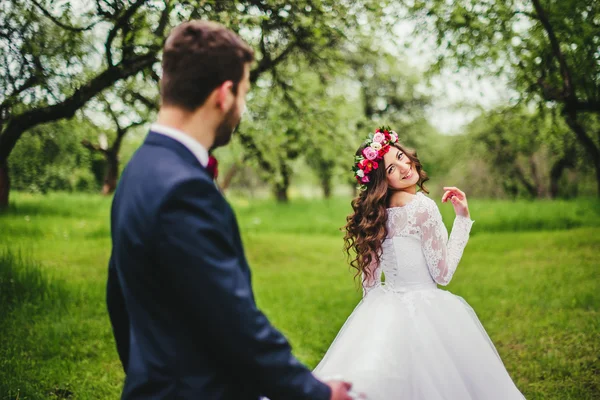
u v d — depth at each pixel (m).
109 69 5.43
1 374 3.91
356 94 21.03
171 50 1.37
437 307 2.86
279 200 20.34
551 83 7.29
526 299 6.38
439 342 2.74
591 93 7.37
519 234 11.50
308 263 10.08
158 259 1.21
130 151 19.06
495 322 5.60
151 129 1.39
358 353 2.75
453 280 7.76
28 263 6.46
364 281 3.14
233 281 1.22
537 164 18.70
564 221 12.22
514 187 19.72
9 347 4.55
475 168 20.09
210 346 1.25
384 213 3.02
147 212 1.23
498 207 14.47
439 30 7.10
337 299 7.00
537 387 3.94
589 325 5.19
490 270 8.30
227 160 12.95
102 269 7.86
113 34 5.21
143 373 1.25
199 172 1.30
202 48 1.35
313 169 20.70
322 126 8.65
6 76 5.22
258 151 9.33
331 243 12.23
